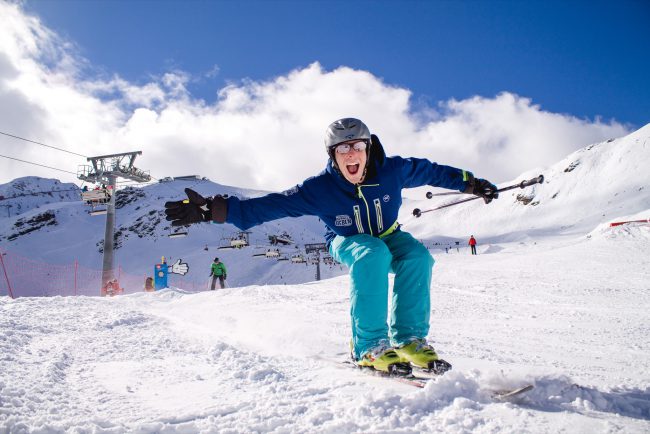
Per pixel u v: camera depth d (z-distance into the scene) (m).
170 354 2.92
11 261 57.66
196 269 68.62
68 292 48.69
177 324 4.30
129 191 144.62
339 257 2.83
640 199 87.56
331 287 9.73
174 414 1.77
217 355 2.87
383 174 2.73
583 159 112.88
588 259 11.76
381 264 2.52
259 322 4.80
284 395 2.01
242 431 1.60
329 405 1.85
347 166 2.59
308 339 3.57
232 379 2.32
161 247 95.75
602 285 7.98
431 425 1.59
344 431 1.57
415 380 2.25
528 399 1.76
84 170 23.78
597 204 93.88
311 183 2.76
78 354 2.87
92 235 115.88
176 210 2.48
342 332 4.10
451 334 4.29
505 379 1.90
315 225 128.88
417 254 2.66
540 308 6.03
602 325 4.61
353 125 2.59
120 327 4.03
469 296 7.47
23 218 124.50
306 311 6.13
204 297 8.78
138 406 1.89
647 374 2.52
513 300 6.89
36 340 3.28
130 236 106.56
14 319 4.11
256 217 2.59
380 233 2.80
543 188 109.75
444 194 3.27
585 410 1.68
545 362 2.93
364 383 2.18
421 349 2.52
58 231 117.44
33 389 2.02
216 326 4.39
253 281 59.25
